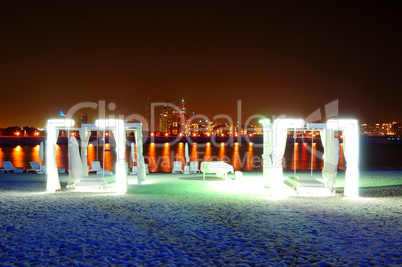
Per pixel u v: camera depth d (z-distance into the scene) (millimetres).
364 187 14211
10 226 7500
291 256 5730
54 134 12789
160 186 14234
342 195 11914
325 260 5539
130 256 5695
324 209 9453
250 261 5500
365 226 7590
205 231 7184
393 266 5297
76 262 5406
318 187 11961
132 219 8203
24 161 38438
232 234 6977
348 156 11898
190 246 6223
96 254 5785
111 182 13562
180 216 8539
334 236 6848
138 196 11625
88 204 10062
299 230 7273
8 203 10180
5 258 5578
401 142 131500
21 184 14719
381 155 54344
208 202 10477
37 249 6023
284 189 12867
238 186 14273
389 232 7117
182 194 12102
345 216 8570
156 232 7098
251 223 7859
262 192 12609
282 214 8789
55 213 8812
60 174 18844
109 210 9211
